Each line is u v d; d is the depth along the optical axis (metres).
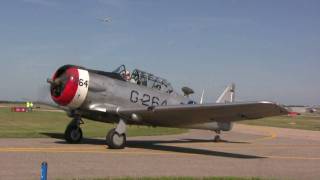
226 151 16.66
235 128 39.72
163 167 11.34
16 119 37.59
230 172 10.94
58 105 16.12
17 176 9.13
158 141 20.70
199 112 14.82
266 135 29.44
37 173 9.55
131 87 16.75
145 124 17.00
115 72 16.75
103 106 15.88
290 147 19.83
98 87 15.73
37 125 31.05
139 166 11.34
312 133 33.28
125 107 16.42
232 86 25.02
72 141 16.92
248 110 13.92
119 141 15.52
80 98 15.41
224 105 13.70
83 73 15.51
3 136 19.25
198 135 26.47
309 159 14.91
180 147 17.69
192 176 9.91
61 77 15.59
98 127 30.83
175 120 16.31
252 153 16.31
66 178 9.05
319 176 10.96
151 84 17.61
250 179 9.46
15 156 12.27
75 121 16.97
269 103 12.76
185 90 19.38
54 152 13.59
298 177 10.63
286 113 13.66
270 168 12.03
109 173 9.98
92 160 12.09
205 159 13.53
